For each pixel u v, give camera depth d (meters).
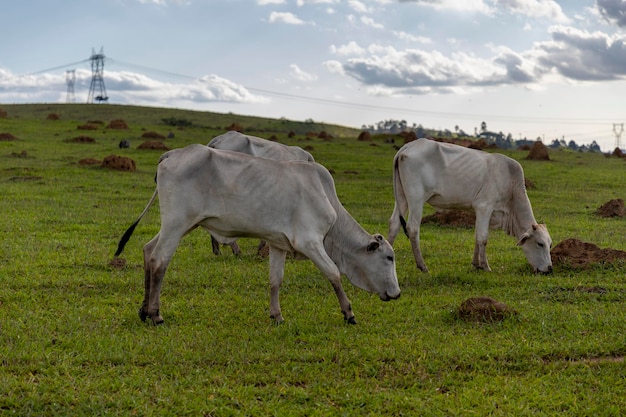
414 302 9.04
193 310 8.44
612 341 7.17
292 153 11.88
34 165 24.81
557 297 9.27
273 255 8.16
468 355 6.73
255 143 11.71
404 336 7.43
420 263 11.03
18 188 19.31
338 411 5.53
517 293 9.55
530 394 5.84
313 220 7.83
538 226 10.76
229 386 5.99
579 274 10.59
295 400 5.73
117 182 21.67
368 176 26.77
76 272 10.16
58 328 7.45
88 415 5.36
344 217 8.25
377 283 8.32
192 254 11.96
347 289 9.74
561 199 21.31
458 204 11.36
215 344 7.06
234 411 5.46
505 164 11.35
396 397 5.74
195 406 5.51
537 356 6.77
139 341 7.05
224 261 11.42
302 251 7.80
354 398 5.70
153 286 7.68
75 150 30.78
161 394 5.71
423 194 11.07
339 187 22.98
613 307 8.62
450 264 11.70
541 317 8.09
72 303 8.57
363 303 8.95
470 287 10.05
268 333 7.53
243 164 7.71
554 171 30.16
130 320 7.88
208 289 9.55
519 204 11.35
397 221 11.31
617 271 10.57
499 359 6.68
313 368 6.40
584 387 6.04
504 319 7.96
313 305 8.84
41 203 16.81
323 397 5.77
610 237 14.29
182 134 43.31
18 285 9.26
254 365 6.45
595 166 33.75
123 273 10.20
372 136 51.28
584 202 20.72
